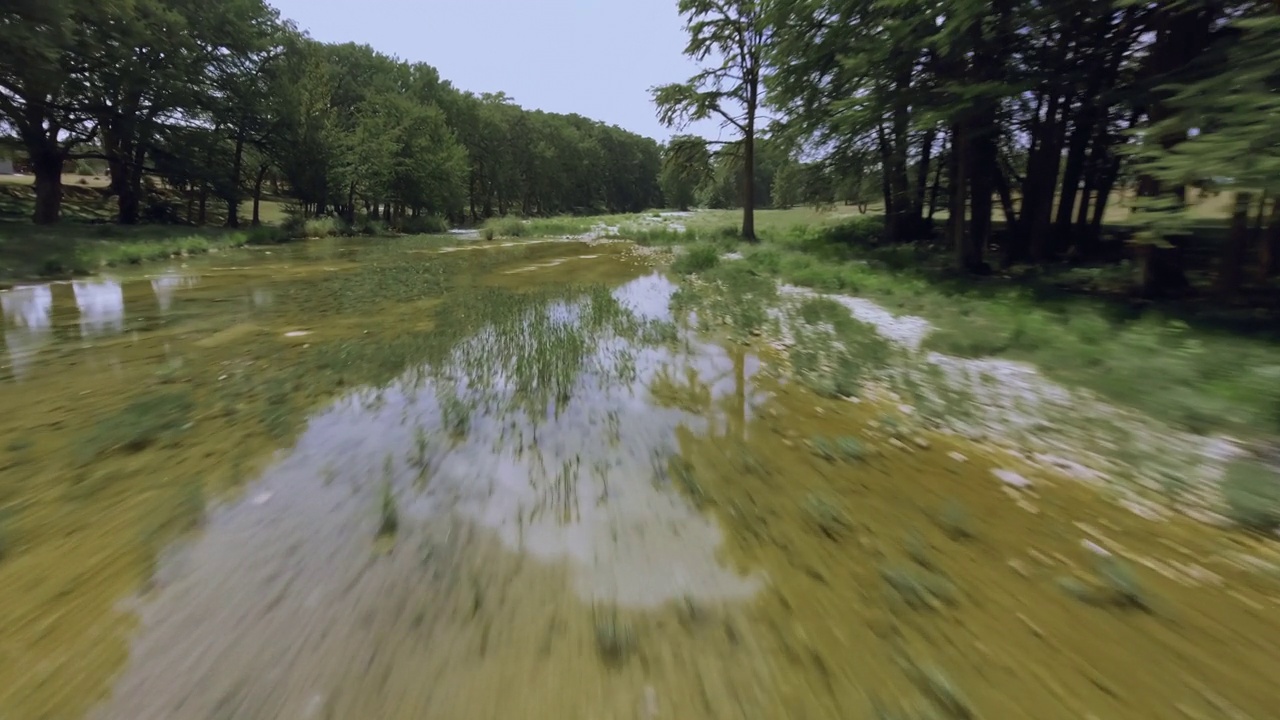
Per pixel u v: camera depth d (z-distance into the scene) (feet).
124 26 99.96
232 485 15.72
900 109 62.03
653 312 39.58
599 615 10.78
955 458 17.90
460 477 16.29
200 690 8.99
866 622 10.66
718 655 9.80
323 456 17.53
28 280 52.39
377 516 14.23
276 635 10.19
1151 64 40.65
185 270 61.36
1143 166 32.17
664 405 22.34
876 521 14.24
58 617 10.62
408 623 10.52
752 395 23.52
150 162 132.57
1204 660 9.79
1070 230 69.67
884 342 30.91
